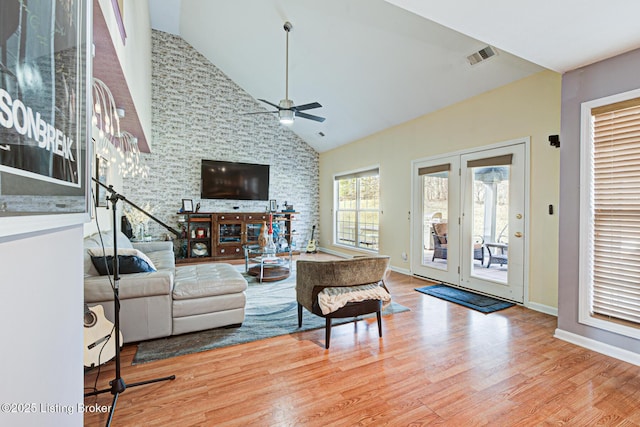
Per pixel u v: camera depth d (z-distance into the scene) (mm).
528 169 3398
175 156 6277
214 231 6398
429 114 4730
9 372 615
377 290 2615
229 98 6789
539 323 2971
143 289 2422
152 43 6023
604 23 1880
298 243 7785
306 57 4785
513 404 1759
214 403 1746
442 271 4535
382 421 1612
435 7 1771
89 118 949
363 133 6211
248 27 4777
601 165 2383
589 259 2449
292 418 1630
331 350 2410
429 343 2535
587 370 2117
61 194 758
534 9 1763
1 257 590
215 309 2709
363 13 3518
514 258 3555
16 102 563
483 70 3574
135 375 2031
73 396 956
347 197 7090
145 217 5742
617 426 1595
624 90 2229
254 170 6953
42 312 765
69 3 807
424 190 4871
